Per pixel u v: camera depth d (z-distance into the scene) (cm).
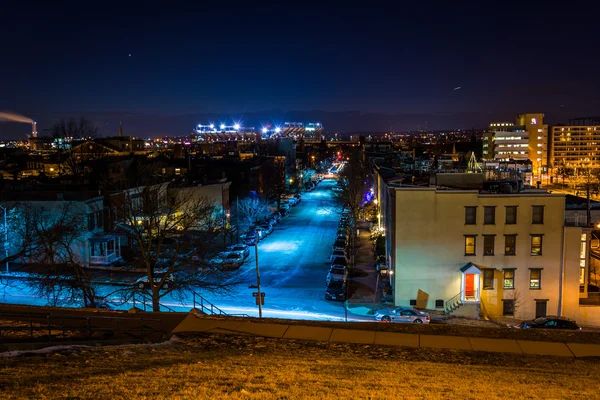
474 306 4025
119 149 11794
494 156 18338
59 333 1872
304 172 15212
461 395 1268
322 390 1249
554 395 1304
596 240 5006
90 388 1132
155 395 1123
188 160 9144
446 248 4059
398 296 4100
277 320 2159
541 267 4025
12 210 4625
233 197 8181
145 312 2227
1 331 1802
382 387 1310
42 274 3638
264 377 1346
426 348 1844
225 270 5034
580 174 16912
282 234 7225
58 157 9731
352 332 2006
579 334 2050
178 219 4197
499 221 4019
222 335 1923
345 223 7544
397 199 4062
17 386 1100
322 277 4950
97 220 5044
